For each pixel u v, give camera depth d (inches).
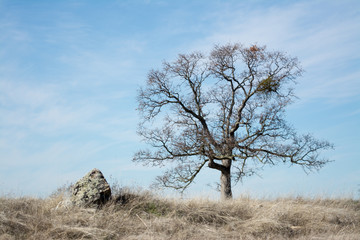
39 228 318.0
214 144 737.6
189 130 764.0
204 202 425.1
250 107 799.1
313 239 326.6
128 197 423.5
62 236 302.7
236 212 402.0
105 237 312.0
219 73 820.6
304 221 387.9
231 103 808.9
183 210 399.2
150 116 806.5
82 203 380.8
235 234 343.9
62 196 418.3
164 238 315.6
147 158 771.4
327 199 519.5
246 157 728.3
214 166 754.2
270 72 807.1
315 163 735.7
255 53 809.5
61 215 352.5
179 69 809.5
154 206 409.4
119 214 373.7
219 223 381.1
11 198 400.8
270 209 405.4
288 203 439.2
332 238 325.7
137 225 350.0
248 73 818.2
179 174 757.3
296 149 736.3
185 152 757.9
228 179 765.9
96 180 403.9
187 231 339.0
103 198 393.7
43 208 370.3
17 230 309.4
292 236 351.9
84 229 315.0
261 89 784.9
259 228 358.0
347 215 418.3
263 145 733.9
